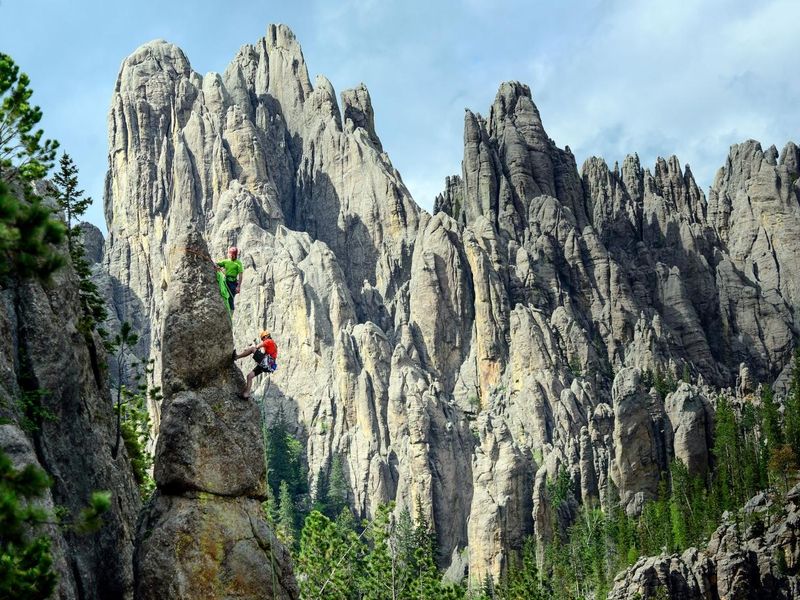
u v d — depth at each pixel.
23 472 26.05
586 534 192.62
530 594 143.12
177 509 44.28
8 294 43.38
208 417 45.22
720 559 150.25
